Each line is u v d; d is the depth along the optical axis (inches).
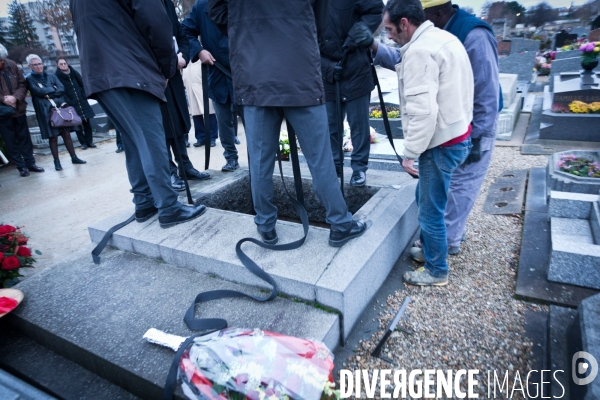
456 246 106.6
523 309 84.9
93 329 75.2
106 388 69.2
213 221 104.2
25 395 58.5
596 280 87.3
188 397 54.7
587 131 213.6
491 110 88.0
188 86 256.7
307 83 71.8
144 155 94.8
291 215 143.2
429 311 85.1
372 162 164.1
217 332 62.2
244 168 160.1
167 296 83.6
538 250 105.3
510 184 158.2
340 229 84.4
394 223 98.1
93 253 100.3
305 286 75.4
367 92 117.2
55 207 174.6
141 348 69.2
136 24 88.7
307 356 55.8
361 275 80.0
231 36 75.4
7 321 86.6
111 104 89.3
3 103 217.0
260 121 77.0
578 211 115.5
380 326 81.0
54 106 232.8
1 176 234.8
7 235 100.0
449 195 100.3
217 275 88.9
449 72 73.2
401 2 72.7
